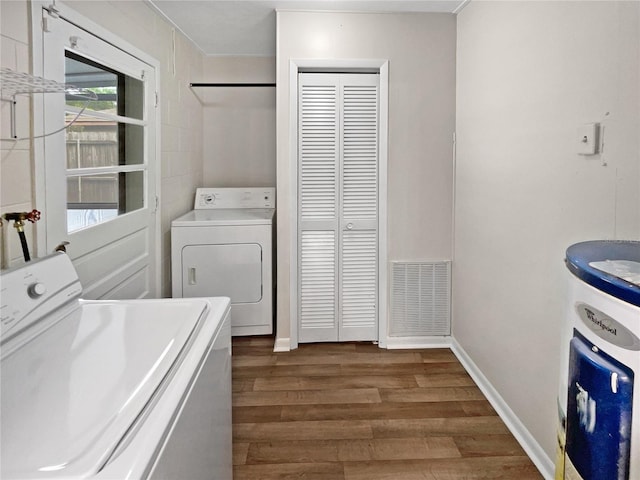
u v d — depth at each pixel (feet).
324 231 10.69
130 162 8.65
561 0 5.87
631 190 4.58
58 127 6.11
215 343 4.47
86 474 2.44
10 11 5.12
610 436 3.07
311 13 10.02
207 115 13.83
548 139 6.22
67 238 6.38
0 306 3.99
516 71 7.20
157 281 10.10
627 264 3.50
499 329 7.97
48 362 3.85
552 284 6.16
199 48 12.93
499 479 6.33
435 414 7.95
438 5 9.65
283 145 10.29
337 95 10.40
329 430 7.48
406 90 10.28
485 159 8.57
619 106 4.76
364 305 10.93
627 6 4.64
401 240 10.62
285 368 9.73
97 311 4.99
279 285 10.57
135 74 8.69
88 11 6.85
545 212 6.32
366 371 9.60
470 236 9.46
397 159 10.43
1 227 5.02
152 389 3.25
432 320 10.83
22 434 2.83
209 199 13.04
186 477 3.40
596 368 3.21
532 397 6.79
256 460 6.72
